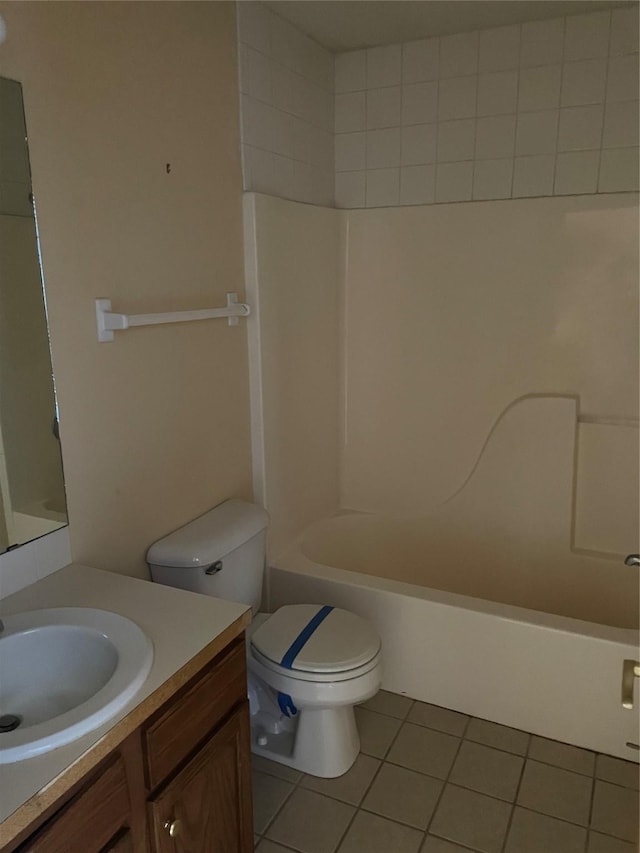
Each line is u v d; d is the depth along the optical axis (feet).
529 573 9.13
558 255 8.45
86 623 4.53
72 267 5.30
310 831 6.05
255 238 7.47
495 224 8.66
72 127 5.18
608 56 7.77
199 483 7.12
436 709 7.63
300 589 8.13
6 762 3.33
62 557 5.46
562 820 6.12
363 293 9.54
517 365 8.93
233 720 4.86
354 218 9.37
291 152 8.28
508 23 8.04
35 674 4.50
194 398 6.91
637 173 7.93
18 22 4.68
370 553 9.78
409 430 9.67
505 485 9.09
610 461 8.64
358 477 10.11
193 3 6.40
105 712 3.67
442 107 8.65
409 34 8.36
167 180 6.25
